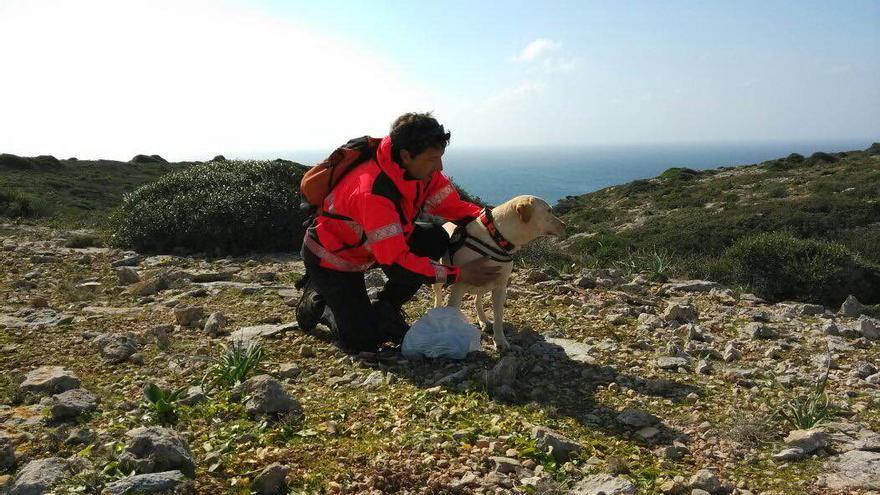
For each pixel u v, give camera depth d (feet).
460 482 10.90
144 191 40.32
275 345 18.85
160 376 16.15
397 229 15.85
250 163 44.19
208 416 13.60
